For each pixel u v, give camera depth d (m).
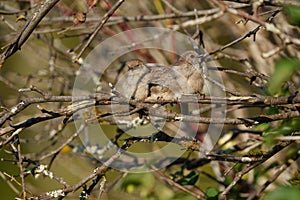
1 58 7.16
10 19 12.27
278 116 6.99
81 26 10.65
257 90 10.28
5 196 15.06
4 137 7.98
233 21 10.58
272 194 5.92
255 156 7.61
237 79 10.58
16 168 15.13
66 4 11.63
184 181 9.41
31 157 10.43
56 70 12.15
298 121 7.21
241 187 9.24
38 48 12.35
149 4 11.91
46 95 6.68
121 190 10.59
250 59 10.09
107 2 10.38
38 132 12.65
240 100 6.70
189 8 11.25
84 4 10.72
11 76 12.76
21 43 7.17
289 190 5.91
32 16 7.11
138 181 9.81
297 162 9.35
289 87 7.64
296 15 5.88
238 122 6.94
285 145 7.32
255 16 5.66
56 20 10.46
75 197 11.11
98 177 7.57
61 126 10.02
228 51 10.57
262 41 9.74
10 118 7.12
